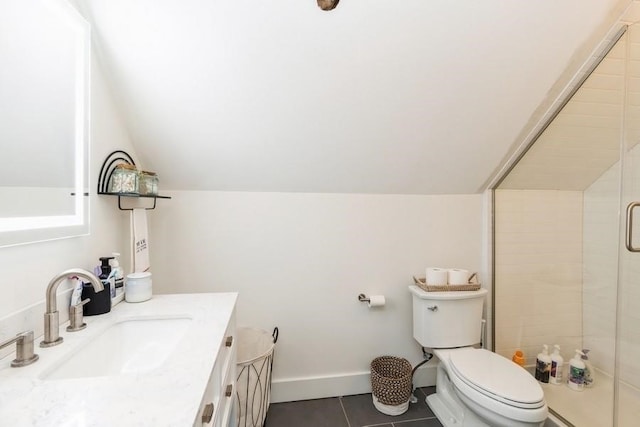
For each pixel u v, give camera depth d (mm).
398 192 1974
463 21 1200
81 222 1053
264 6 1098
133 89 1287
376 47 1249
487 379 1403
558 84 1501
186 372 707
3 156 775
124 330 1054
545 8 1202
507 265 2098
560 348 2115
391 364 1966
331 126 1533
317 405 1845
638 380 1703
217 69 1256
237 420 1418
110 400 605
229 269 1809
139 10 1074
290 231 1865
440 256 2055
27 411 570
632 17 1266
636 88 1566
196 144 1527
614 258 1911
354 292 1951
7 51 790
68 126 1000
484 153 1804
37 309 877
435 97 1466
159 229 1721
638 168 1665
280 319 1877
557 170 1989
